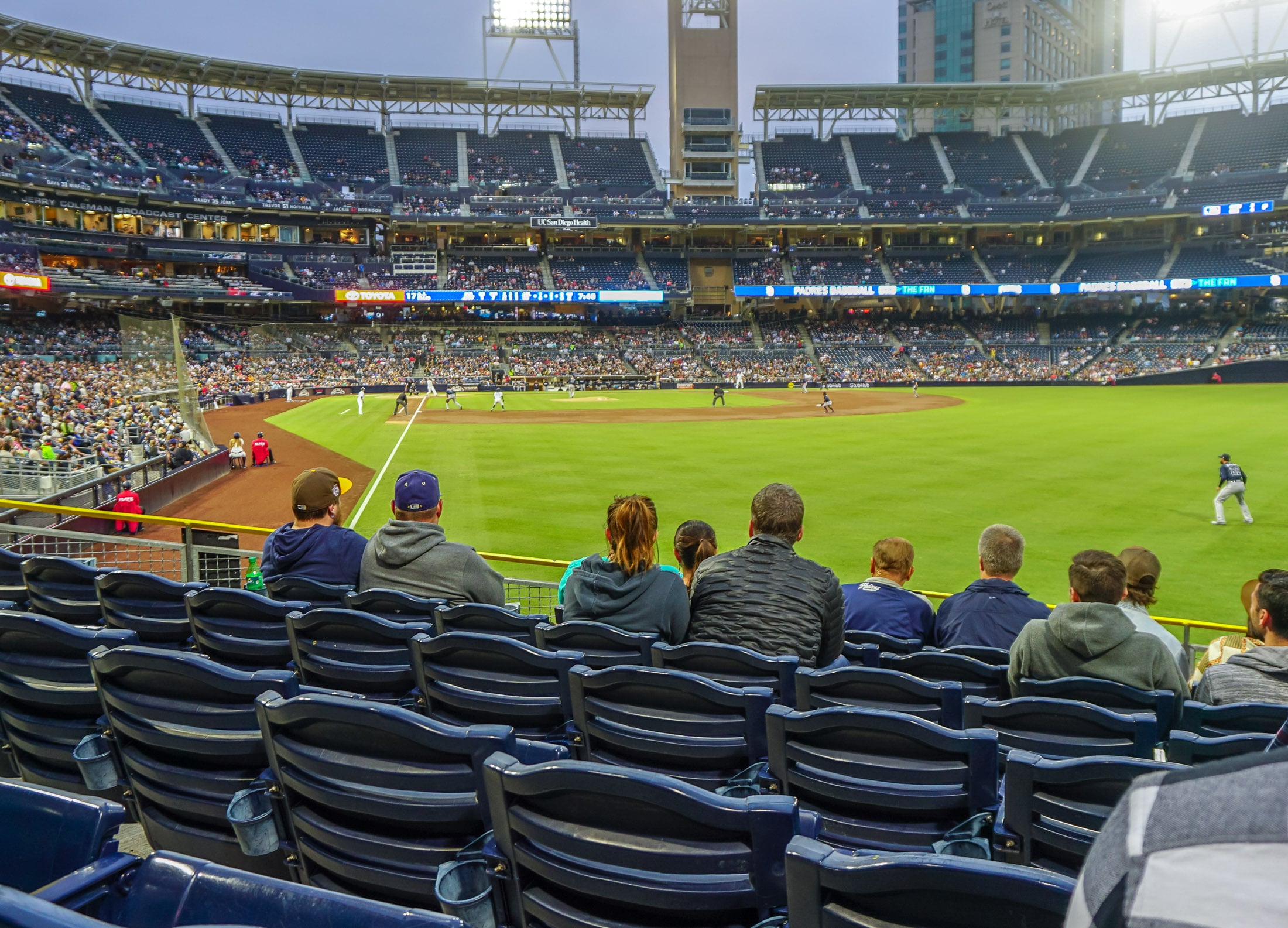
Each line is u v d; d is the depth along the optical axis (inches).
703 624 190.9
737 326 3280.0
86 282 2258.9
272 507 825.5
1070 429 1434.5
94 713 135.8
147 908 68.4
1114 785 103.4
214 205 2640.3
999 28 5447.8
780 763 129.3
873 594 271.0
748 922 87.7
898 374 2955.2
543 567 601.0
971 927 68.0
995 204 3117.6
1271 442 1210.0
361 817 107.4
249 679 112.3
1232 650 254.4
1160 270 2984.7
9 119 2333.9
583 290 3036.4
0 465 690.8
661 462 1085.8
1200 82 3125.0
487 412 1911.9
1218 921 26.6
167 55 2699.3
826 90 3307.1
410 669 166.7
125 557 511.5
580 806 88.1
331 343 2849.4
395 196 2970.0
